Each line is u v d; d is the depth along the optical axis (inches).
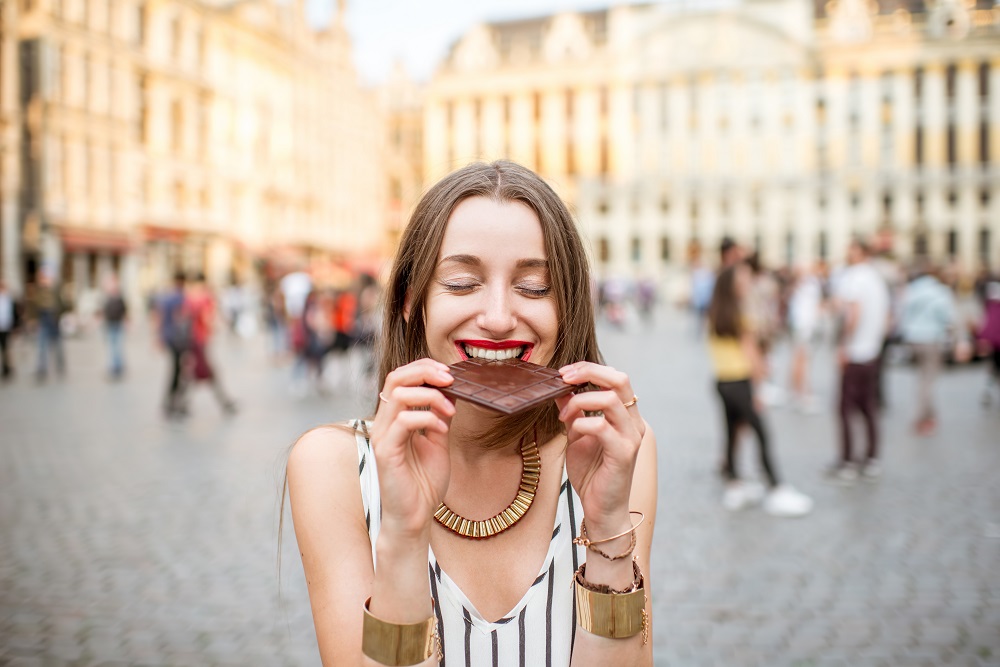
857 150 2358.5
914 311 349.4
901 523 214.1
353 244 2207.2
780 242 2388.0
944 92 2320.4
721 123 2417.6
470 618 49.2
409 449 44.4
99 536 201.8
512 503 52.2
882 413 398.9
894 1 2432.3
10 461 289.1
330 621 47.3
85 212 1238.9
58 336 566.9
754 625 149.7
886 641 142.9
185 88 1455.5
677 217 2438.5
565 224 53.0
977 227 2304.4
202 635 145.8
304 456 51.9
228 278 1556.3
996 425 364.2
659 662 135.6
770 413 407.8
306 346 479.2
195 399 457.1
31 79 1158.3
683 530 209.2
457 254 50.4
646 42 2456.9
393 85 3090.6
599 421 45.4
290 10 1846.7
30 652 138.6
